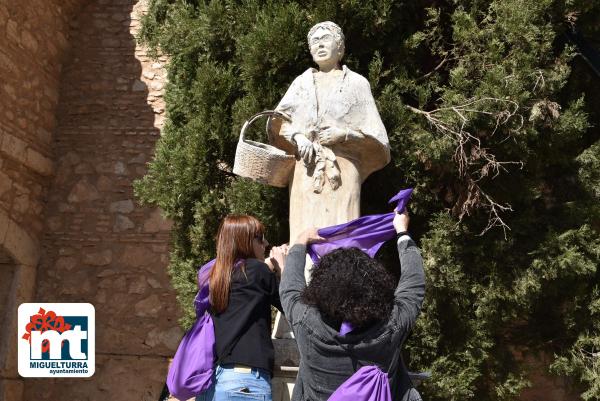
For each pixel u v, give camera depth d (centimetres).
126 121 881
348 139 347
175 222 608
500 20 532
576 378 587
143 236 838
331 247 278
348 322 200
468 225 561
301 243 249
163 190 591
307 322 205
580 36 602
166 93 648
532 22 530
